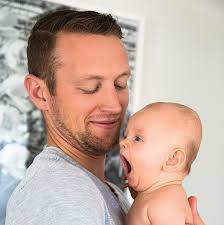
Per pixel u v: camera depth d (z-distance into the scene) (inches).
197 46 96.7
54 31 39.9
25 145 76.1
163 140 42.3
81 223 29.8
